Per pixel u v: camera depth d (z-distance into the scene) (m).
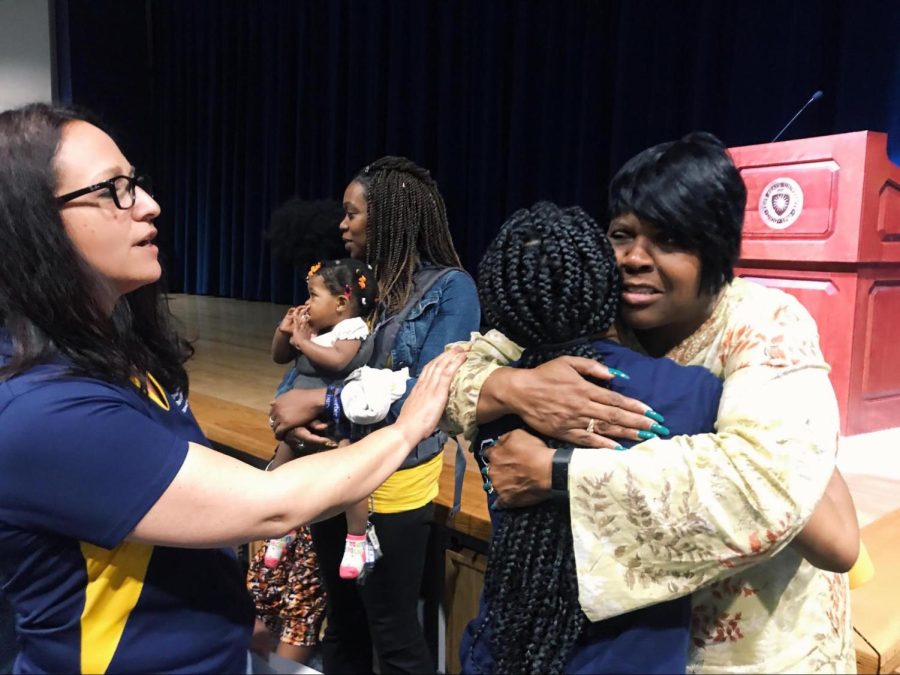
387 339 1.41
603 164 4.15
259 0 6.36
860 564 0.91
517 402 0.77
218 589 0.92
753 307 0.76
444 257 1.52
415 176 1.48
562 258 0.73
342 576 1.33
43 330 0.80
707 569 0.69
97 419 0.76
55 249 0.80
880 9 2.93
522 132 4.44
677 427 0.73
